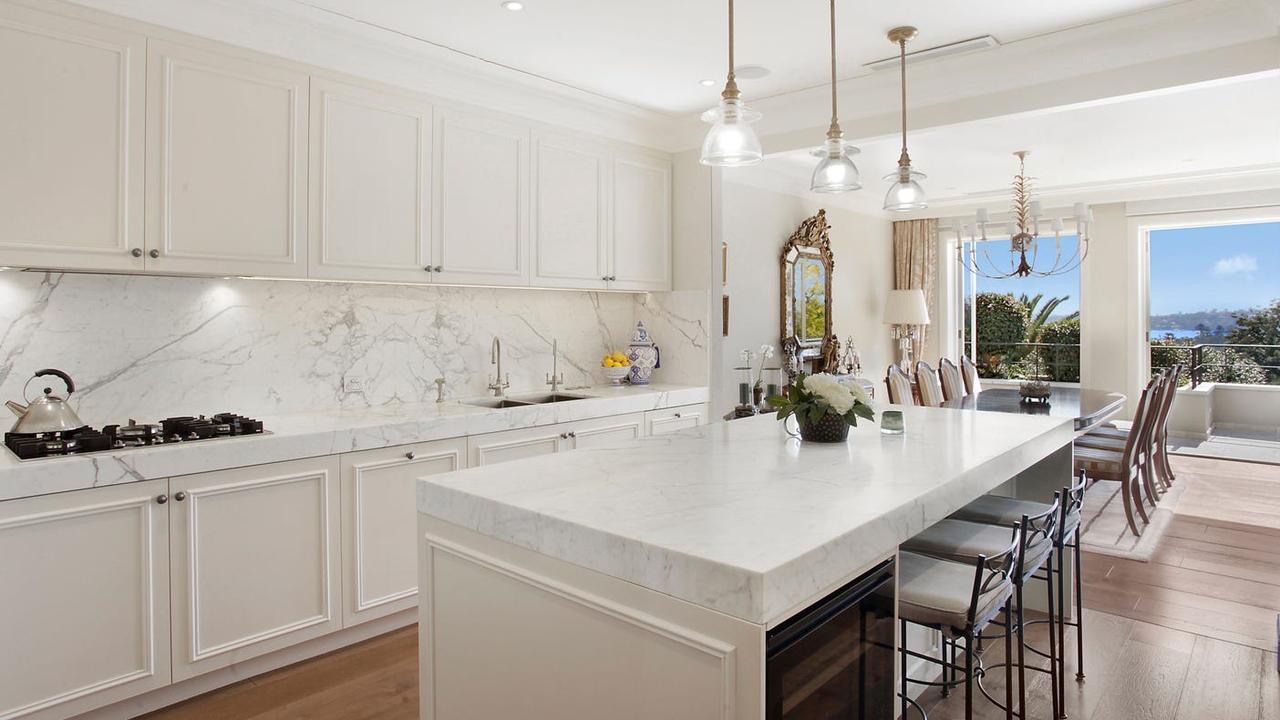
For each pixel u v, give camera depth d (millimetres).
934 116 3840
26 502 2184
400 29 3193
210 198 2805
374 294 3639
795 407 2490
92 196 2541
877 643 1650
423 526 1954
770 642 1281
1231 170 6496
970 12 3070
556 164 4074
